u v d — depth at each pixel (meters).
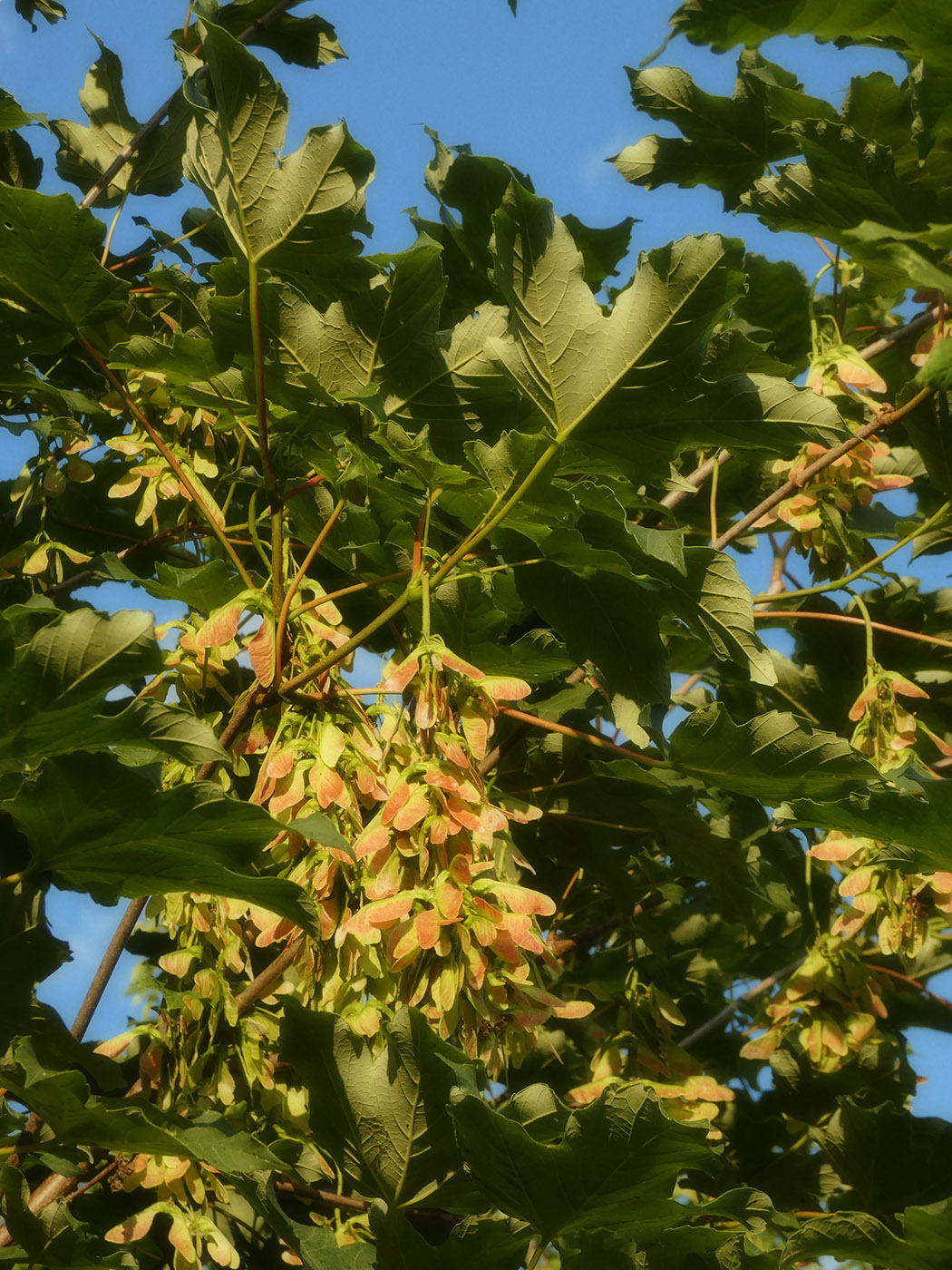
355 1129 1.12
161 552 1.51
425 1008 1.06
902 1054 1.58
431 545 1.28
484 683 1.09
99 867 1.09
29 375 1.27
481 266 1.41
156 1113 1.10
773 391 1.14
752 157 1.47
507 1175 1.10
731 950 1.65
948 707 1.52
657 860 1.60
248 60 1.12
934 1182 1.36
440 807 1.07
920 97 1.13
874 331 1.60
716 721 1.20
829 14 1.11
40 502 1.48
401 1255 1.12
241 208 1.15
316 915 1.07
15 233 1.14
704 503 1.53
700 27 1.13
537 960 1.33
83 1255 1.09
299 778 1.09
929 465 1.37
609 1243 1.10
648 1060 1.40
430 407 1.20
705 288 1.12
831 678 1.53
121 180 1.57
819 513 1.40
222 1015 1.25
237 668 1.34
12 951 1.13
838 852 1.28
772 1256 1.11
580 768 1.40
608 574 1.20
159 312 1.43
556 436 1.17
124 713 1.06
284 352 1.18
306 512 1.33
